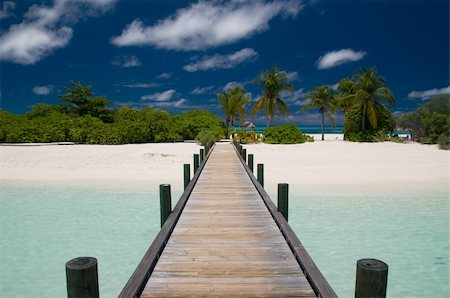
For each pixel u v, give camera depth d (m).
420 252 6.67
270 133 30.84
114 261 6.35
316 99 41.56
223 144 29.14
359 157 19.69
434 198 10.75
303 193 11.39
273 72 38.97
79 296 2.68
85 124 30.95
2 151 21.45
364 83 35.69
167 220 5.80
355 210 9.45
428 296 5.11
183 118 39.56
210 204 7.45
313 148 25.02
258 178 9.52
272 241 5.23
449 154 21.11
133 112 36.84
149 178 14.02
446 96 35.12
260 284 3.88
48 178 14.00
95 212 9.41
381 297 2.69
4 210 9.63
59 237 7.56
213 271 4.20
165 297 3.60
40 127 31.08
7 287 5.44
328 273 5.80
